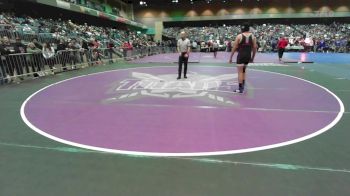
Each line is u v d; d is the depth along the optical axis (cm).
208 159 367
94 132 472
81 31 2584
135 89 849
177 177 322
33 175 329
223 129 485
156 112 593
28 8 2517
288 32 4441
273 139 438
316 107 634
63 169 343
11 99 720
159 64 1645
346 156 376
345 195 285
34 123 522
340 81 998
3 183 311
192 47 3653
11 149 402
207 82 973
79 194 289
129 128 491
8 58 990
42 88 870
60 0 2628
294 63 1688
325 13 4800
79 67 1439
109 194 288
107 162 360
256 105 652
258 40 3709
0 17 1669
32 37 1623
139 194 288
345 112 592
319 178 318
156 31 4381
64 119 546
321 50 3136
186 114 577
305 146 410
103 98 729
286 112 594
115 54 1973
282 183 307
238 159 367
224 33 4672
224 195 285
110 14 3816
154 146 410
